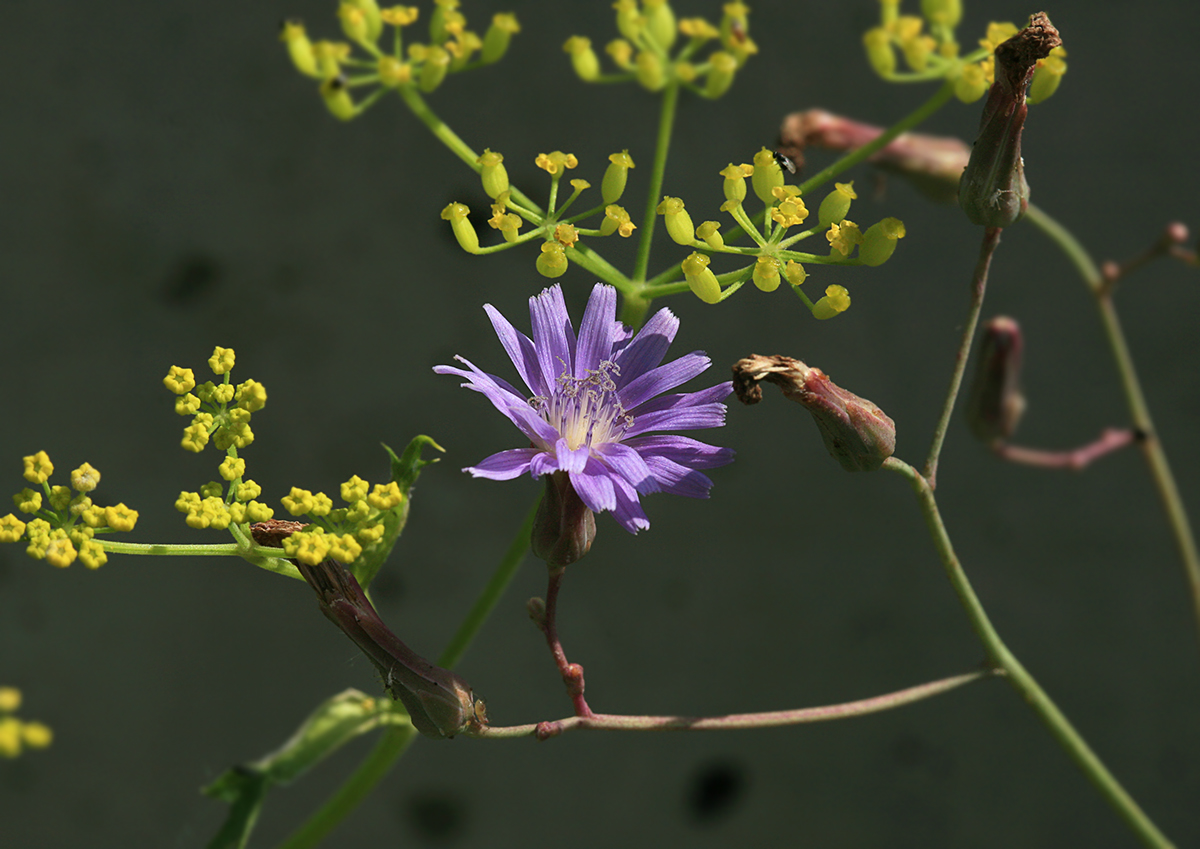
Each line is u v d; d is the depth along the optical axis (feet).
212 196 2.07
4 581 1.98
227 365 1.47
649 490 1.46
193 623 2.05
